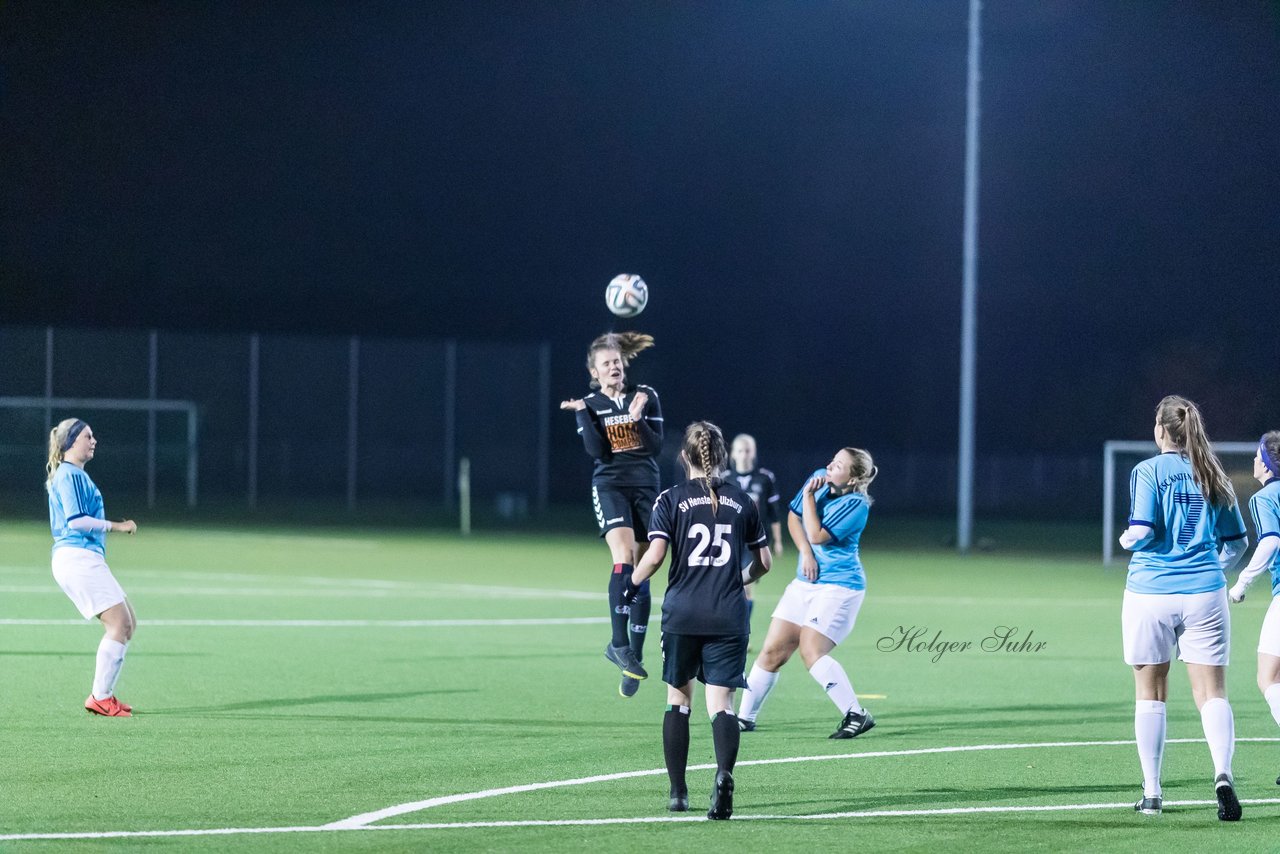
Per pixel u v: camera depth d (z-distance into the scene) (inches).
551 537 5128.0
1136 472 1222.9
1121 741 1581.0
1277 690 1304.1
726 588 1182.3
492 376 6412.4
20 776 1318.9
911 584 3599.9
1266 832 1160.8
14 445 5802.2
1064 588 3540.8
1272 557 1263.5
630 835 1127.6
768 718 1729.8
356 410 6269.7
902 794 1300.4
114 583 1632.6
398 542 4749.0
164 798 1237.1
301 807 1210.0
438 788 1294.3
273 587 3213.6
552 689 1899.6
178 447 6058.1
